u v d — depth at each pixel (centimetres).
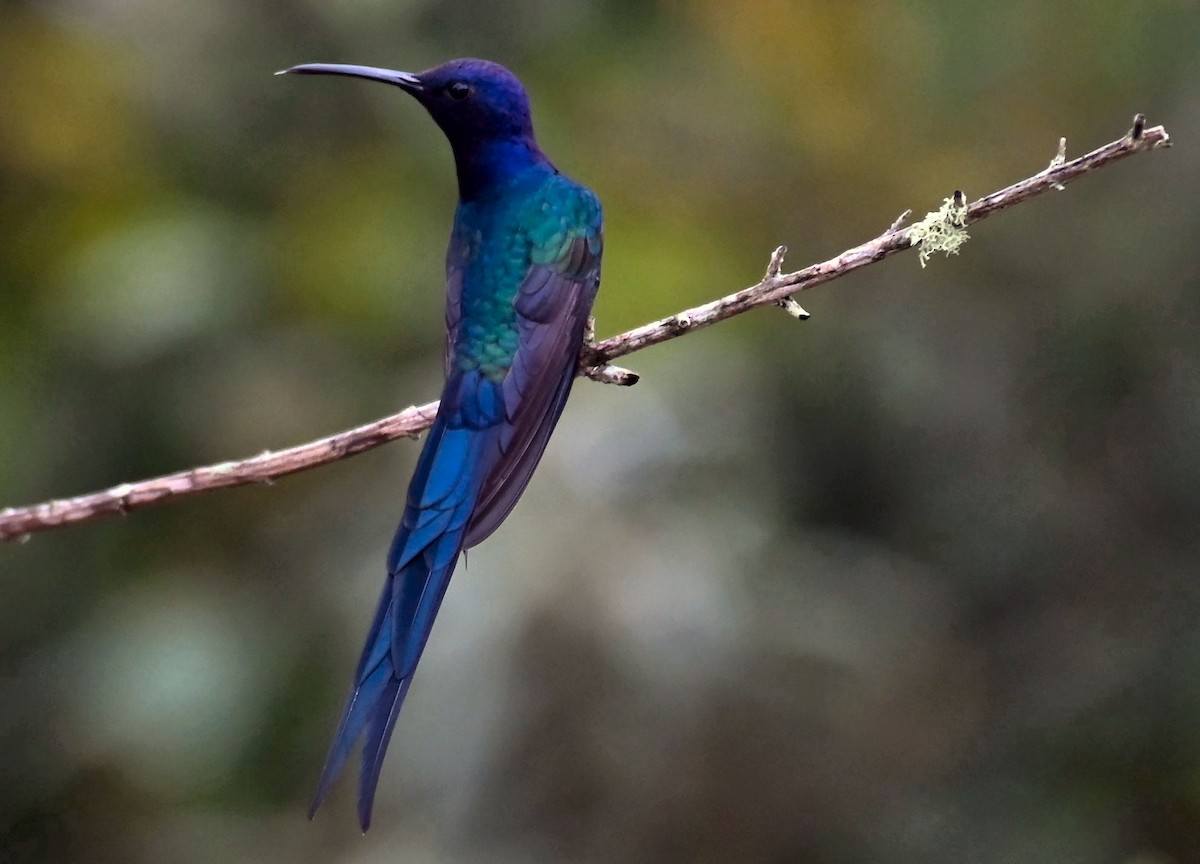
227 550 1095
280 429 1064
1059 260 1121
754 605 997
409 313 1095
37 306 1099
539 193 721
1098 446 1109
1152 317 1092
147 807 1066
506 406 657
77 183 1128
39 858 1058
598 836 950
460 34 1152
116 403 1062
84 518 594
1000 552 1106
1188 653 1059
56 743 1066
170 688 1037
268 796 1042
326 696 1035
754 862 964
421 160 1130
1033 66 1155
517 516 1000
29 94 1111
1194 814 1030
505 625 961
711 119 1179
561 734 952
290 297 1104
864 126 1160
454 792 956
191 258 1076
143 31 1131
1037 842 1014
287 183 1135
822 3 1179
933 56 1169
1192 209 1088
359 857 969
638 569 977
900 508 1115
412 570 607
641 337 679
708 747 959
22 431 1060
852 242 1146
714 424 1056
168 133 1131
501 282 695
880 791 1002
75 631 1094
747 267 1134
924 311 1129
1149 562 1095
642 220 1149
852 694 1002
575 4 1173
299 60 1130
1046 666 1084
